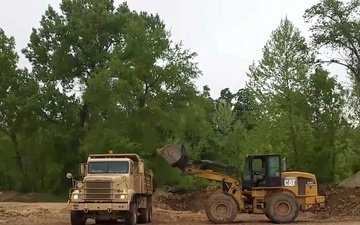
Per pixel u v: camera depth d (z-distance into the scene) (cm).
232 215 2717
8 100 6175
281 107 4594
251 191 2844
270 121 4628
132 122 5234
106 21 6134
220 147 6825
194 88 5441
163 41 5378
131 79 5203
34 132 6334
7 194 6512
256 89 4716
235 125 7006
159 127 5303
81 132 6181
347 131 4469
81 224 2461
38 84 6375
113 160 2552
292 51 4616
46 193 6406
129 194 2409
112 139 5181
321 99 4519
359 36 5025
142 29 5425
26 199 6081
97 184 2403
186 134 6097
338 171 4691
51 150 6300
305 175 2845
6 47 6450
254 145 4847
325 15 5122
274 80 4644
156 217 3195
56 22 6216
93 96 5216
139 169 2633
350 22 5044
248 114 5188
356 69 5069
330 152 4559
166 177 5206
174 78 5344
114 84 5162
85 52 6172
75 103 6331
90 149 5297
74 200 2405
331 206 3669
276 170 2831
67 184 6325
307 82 4566
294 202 2730
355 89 4369
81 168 2586
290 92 4578
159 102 5288
